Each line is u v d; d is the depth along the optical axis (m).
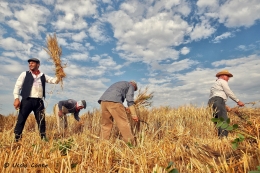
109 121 5.03
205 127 6.02
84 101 6.88
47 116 7.24
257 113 5.58
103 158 2.56
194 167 2.37
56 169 2.29
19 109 4.67
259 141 2.44
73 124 7.04
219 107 6.05
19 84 4.74
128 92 4.96
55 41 5.32
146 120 5.71
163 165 2.44
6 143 3.37
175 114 7.00
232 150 2.64
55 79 5.04
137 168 2.36
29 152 2.77
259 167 1.72
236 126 2.48
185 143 3.37
